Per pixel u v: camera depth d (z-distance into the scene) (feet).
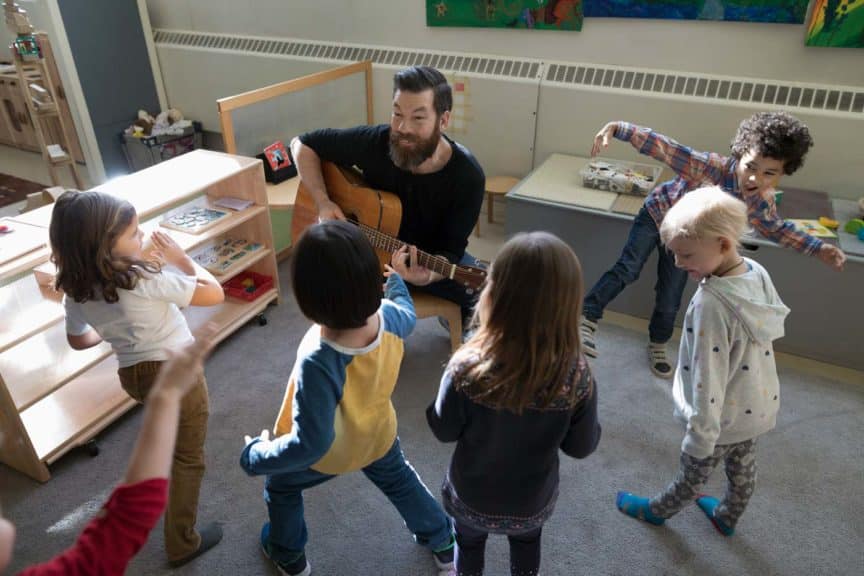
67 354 6.91
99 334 5.11
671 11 9.25
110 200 4.68
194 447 5.29
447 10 10.87
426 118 6.09
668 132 9.75
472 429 3.80
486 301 3.58
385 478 5.12
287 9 12.59
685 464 5.42
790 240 6.47
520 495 4.05
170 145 13.69
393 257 6.45
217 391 7.82
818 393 7.77
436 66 11.32
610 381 8.03
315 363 3.91
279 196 9.92
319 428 3.90
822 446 6.97
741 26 8.98
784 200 8.87
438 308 7.47
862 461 6.77
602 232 8.77
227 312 8.86
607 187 9.27
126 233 4.77
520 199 9.07
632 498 6.18
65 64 12.37
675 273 7.63
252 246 9.16
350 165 7.30
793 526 6.02
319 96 10.85
